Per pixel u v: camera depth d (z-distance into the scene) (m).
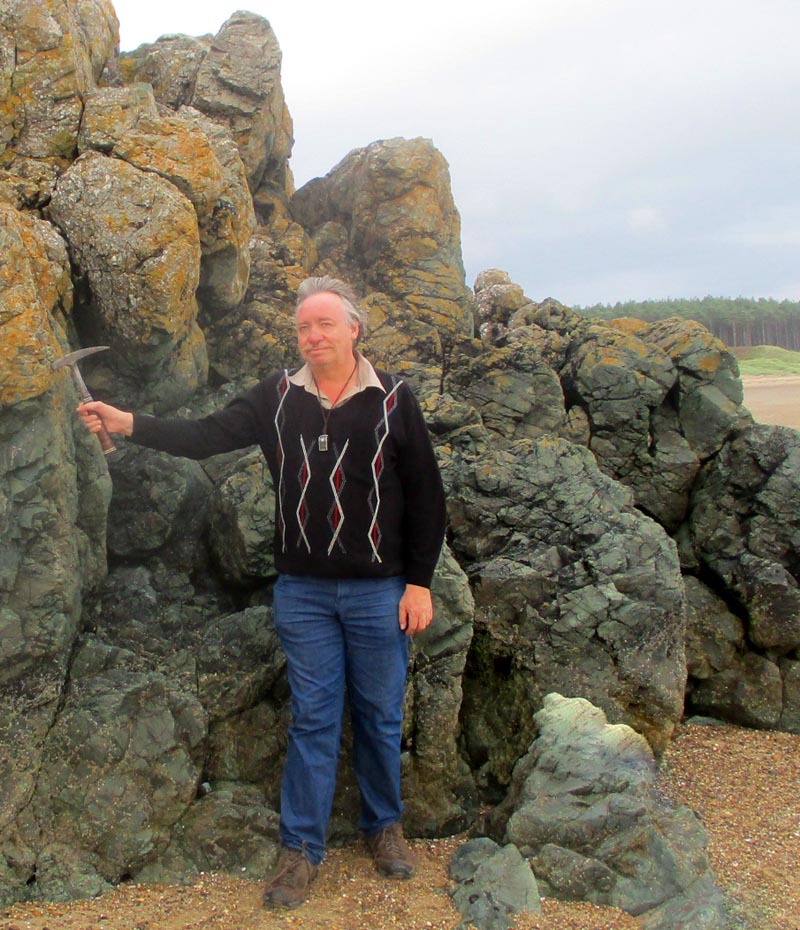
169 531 5.33
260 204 8.38
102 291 5.12
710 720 6.07
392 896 3.87
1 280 4.00
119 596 4.98
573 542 5.37
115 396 5.59
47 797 4.02
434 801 4.55
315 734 3.90
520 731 4.92
